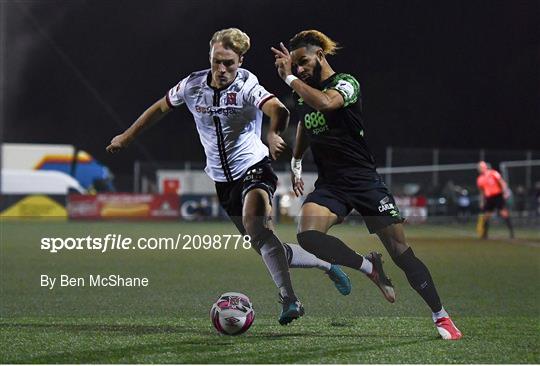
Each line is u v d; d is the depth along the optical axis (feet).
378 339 54.29
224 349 50.65
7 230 176.96
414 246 146.20
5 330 57.26
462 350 50.57
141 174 269.23
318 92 51.88
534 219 246.68
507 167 255.70
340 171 54.34
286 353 49.39
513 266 108.58
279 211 240.73
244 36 57.16
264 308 70.28
